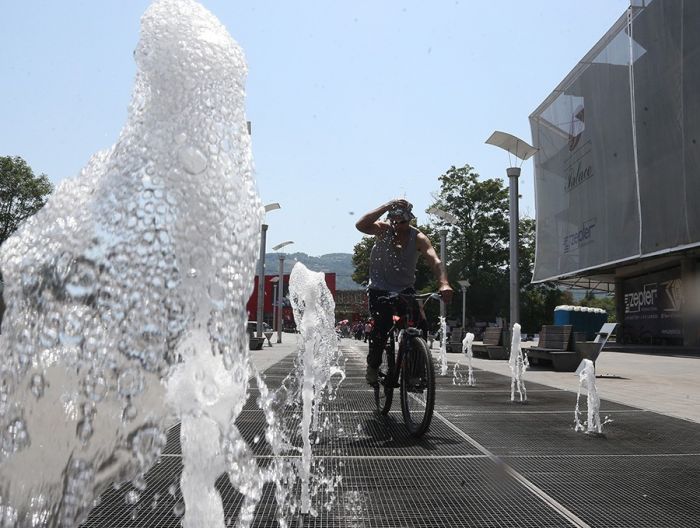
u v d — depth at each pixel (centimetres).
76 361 186
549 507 305
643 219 2633
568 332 1338
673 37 2391
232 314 213
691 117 2298
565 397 780
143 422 189
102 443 183
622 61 2786
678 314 3041
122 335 194
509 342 1775
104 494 311
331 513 293
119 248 201
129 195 207
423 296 566
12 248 187
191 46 228
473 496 322
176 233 209
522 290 5488
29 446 177
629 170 2762
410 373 512
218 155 223
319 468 383
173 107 222
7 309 182
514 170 1697
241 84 236
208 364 206
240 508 296
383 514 292
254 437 479
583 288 4597
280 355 1778
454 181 5409
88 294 193
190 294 207
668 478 363
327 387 827
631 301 3584
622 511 299
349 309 6525
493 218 5328
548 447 452
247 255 221
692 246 2306
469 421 576
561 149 3509
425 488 338
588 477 364
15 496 174
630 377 1192
